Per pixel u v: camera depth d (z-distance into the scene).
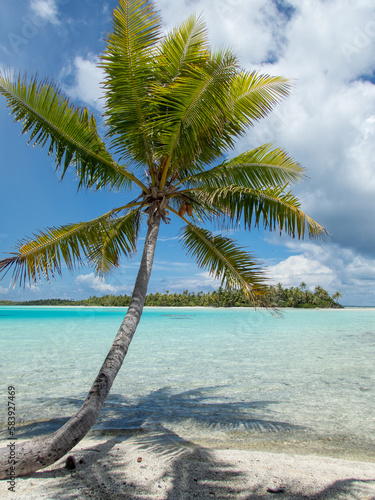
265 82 4.95
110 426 4.36
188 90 4.34
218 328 22.31
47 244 4.96
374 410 5.18
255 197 5.54
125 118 4.86
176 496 2.36
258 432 4.17
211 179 5.42
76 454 3.21
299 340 15.00
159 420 4.64
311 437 4.00
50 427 4.34
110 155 5.53
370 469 2.96
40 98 4.71
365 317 39.59
